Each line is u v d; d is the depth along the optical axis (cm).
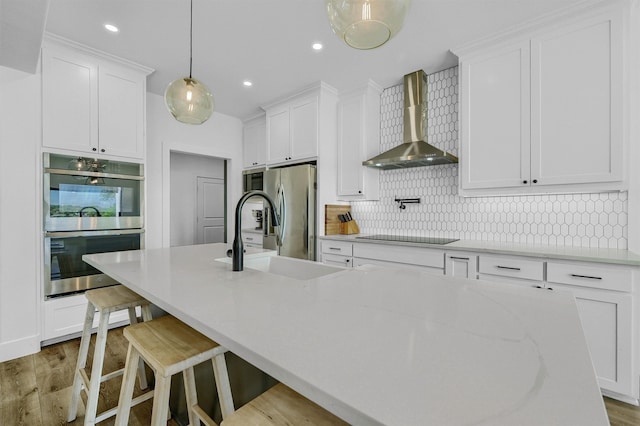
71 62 249
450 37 233
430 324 72
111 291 161
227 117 434
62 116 245
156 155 360
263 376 102
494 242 251
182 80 177
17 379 193
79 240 253
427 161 277
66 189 246
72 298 248
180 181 555
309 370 51
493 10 200
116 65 274
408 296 95
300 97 347
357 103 330
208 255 183
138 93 288
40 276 234
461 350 58
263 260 179
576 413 40
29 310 228
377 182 340
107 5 199
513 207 252
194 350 94
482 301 89
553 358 55
